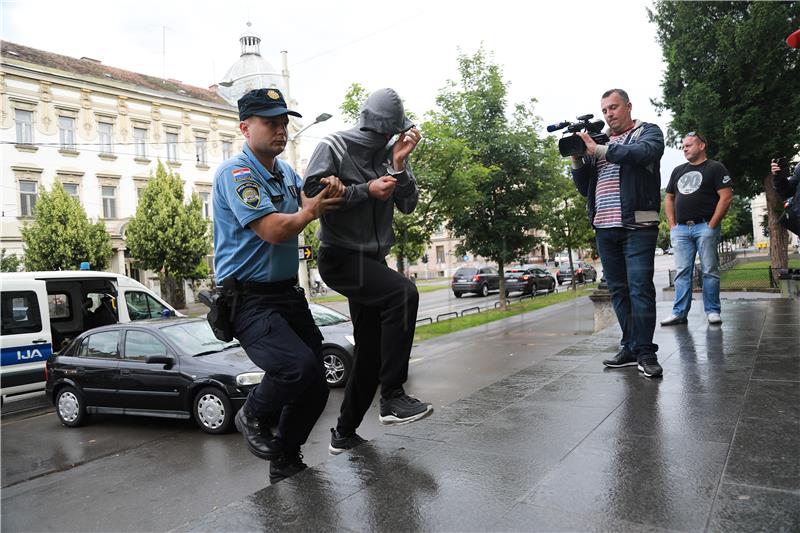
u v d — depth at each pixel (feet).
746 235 222.89
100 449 19.98
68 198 85.10
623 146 11.05
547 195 55.11
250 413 7.92
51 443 21.29
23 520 13.85
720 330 16.29
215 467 16.83
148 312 37.14
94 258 84.99
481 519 5.29
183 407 21.12
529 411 9.00
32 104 90.48
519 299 75.31
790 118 57.41
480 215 54.75
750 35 56.44
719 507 5.24
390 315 7.74
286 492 6.14
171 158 108.88
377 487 6.16
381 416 7.88
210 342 23.11
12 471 17.94
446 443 7.57
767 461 6.21
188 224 90.99
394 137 8.14
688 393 9.36
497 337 39.19
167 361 21.63
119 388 22.44
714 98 58.49
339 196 7.06
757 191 67.62
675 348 13.82
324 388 8.06
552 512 5.36
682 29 62.18
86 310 34.99
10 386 28.27
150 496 14.85
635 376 11.09
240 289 7.68
